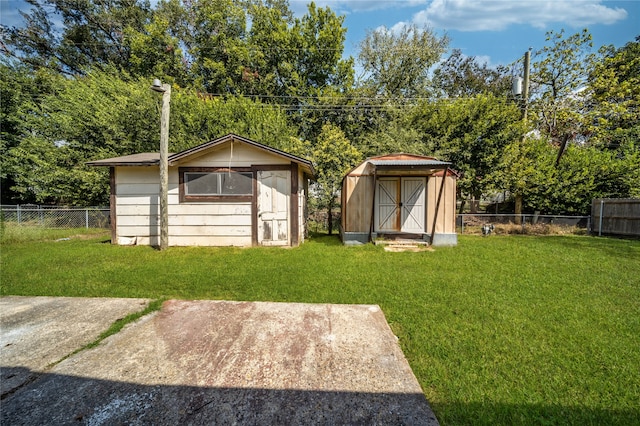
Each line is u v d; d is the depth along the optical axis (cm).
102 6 1828
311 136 1688
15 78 1355
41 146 1155
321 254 641
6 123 1327
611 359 231
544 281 441
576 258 600
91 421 145
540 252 663
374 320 284
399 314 313
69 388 171
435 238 780
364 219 805
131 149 1181
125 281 427
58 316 282
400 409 160
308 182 1156
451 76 1975
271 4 1922
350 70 1794
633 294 384
